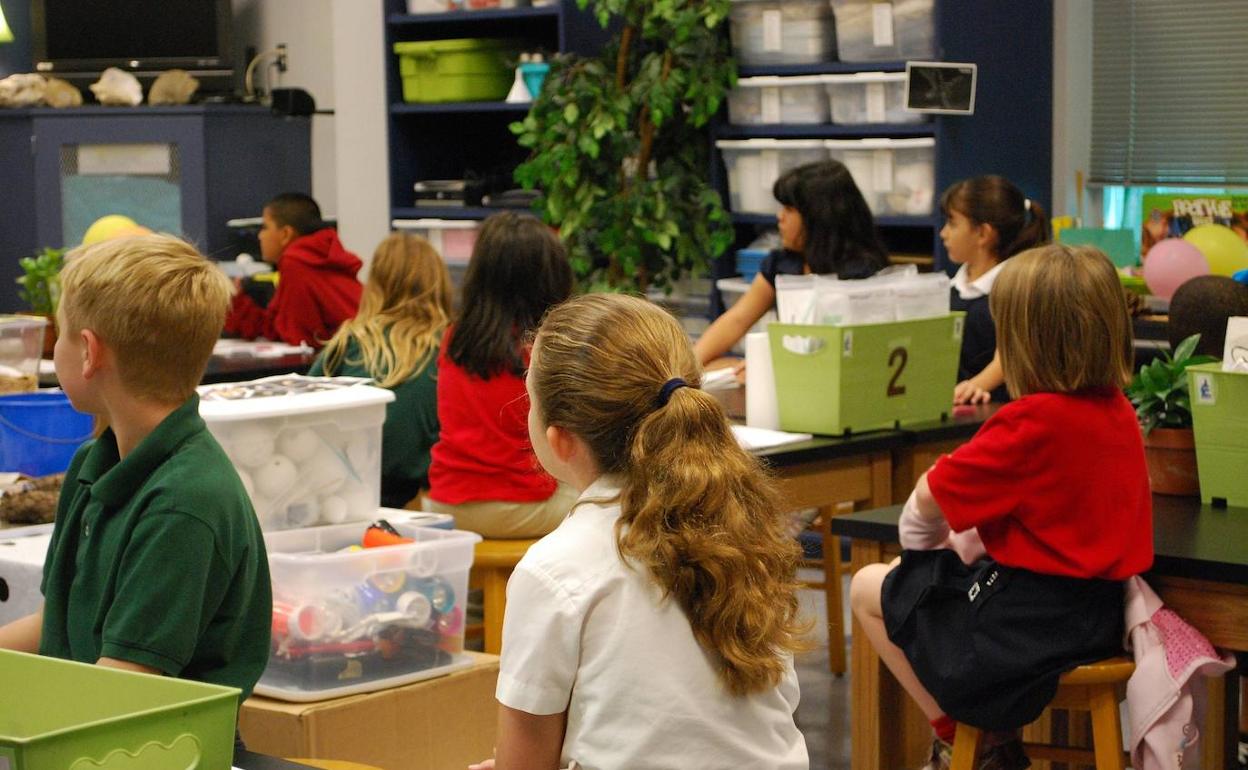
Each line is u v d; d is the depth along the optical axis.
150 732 1.40
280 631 2.49
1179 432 3.13
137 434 1.90
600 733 1.59
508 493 3.60
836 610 4.41
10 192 8.05
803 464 3.53
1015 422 2.58
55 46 8.07
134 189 7.78
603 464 1.69
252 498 2.72
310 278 5.39
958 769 2.70
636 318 1.70
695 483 1.60
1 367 3.63
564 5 6.03
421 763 2.59
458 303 3.73
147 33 7.97
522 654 1.62
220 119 7.72
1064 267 2.58
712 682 1.61
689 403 1.64
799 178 4.49
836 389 3.62
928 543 2.82
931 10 5.23
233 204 7.81
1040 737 3.28
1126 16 5.90
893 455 3.79
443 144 6.75
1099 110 6.02
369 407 2.85
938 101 5.18
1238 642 2.61
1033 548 2.59
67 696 1.57
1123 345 2.60
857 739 3.16
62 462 3.21
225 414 2.65
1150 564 2.61
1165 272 4.95
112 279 1.86
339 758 2.47
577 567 1.62
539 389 1.71
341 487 2.84
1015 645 2.58
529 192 6.21
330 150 8.16
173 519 1.81
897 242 5.83
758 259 5.77
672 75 5.55
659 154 5.92
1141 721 2.53
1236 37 5.68
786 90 5.59
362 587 2.54
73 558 1.95
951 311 4.12
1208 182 5.80
